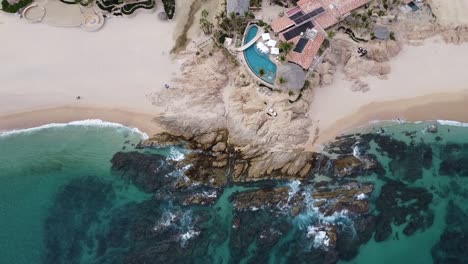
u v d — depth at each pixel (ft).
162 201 220.43
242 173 225.15
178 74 249.96
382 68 251.60
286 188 221.05
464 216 216.74
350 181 223.92
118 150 235.40
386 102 246.88
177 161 229.04
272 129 231.91
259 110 235.61
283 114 233.14
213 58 248.52
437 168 230.07
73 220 217.77
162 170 227.40
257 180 224.12
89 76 251.39
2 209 221.87
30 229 215.72
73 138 239.91
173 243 208.54
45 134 241.14
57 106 245.86
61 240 212.02
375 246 208.54
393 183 224.74
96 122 242.58
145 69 252.42
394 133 239.30
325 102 245.86
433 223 214.48
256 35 250.98
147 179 226.17
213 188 222.07
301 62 239.50
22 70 252.42
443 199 221.05
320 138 236.43
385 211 216.54
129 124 241.35
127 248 208.23
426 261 205.46
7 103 245.65
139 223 214.48
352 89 249.34
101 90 248.11
